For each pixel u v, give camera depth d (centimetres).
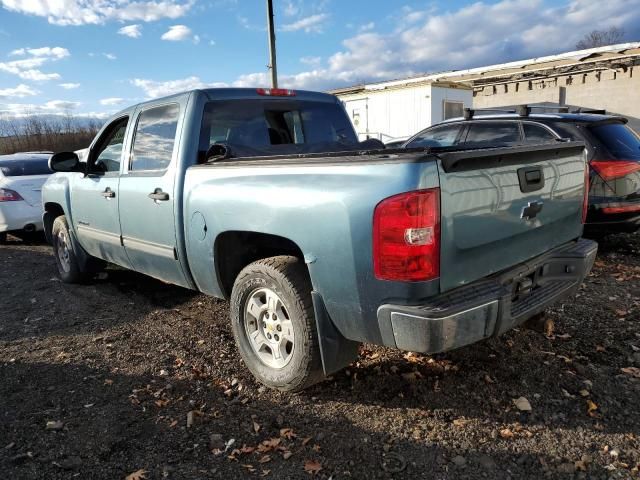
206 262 345
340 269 259
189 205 349
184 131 368
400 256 236
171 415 298
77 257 551
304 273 298
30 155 962
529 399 303
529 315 283
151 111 412
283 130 424
